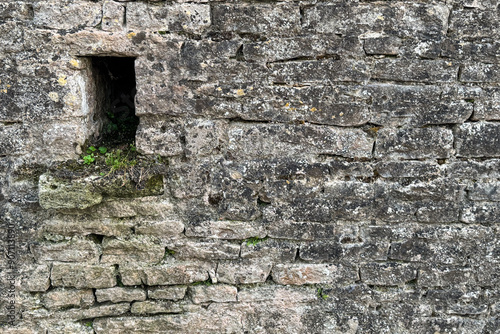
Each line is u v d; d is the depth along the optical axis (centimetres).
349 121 251
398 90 247
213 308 273
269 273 271
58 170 240
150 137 247
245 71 241
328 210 263
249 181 257
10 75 232
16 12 226
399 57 244
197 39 237
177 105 244
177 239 263
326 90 246
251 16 234
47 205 239
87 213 253
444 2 238
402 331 282
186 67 239
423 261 272
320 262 271
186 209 259
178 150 250
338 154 256
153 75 239
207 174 255
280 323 278
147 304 268
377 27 239
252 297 272
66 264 259
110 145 266
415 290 276
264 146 253
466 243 270
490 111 252
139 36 232
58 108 238
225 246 264
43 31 228
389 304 278
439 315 281
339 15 237
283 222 264
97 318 269
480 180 262
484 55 244
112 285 265
